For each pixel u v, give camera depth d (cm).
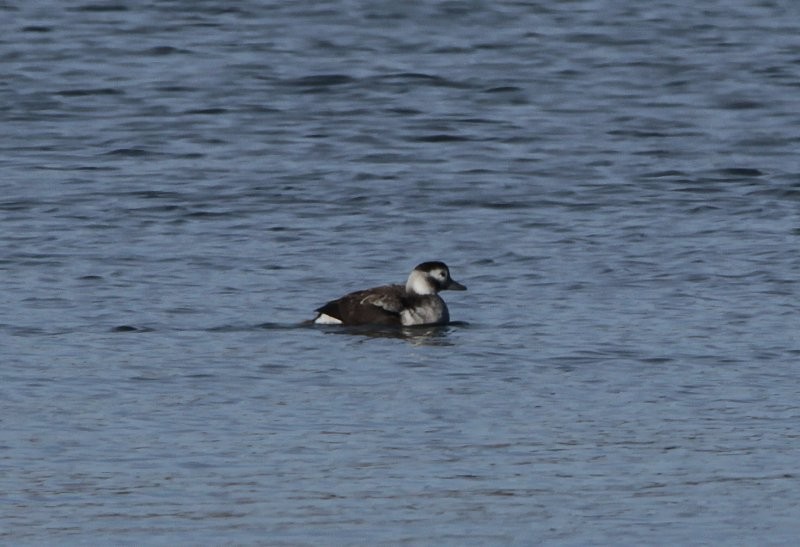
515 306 1961
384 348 1764
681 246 2267
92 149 2912
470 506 1252
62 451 1384
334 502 1257
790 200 2589
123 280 2064
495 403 1549
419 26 3944
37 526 1197
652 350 1745
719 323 1861
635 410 1527
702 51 3744
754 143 3002
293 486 1297
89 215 2438
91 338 1786
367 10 4081
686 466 1357
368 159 2858
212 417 1495
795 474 1336
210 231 2352
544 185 2673
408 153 2906
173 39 3784
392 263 2189
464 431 1459
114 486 1293
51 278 2069
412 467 1351
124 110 3206
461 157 2878
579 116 3203
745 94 3381
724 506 1255
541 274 2120
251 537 1177
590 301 1980
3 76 3434
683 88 3438
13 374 1633
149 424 1470
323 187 2644
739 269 2133
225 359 1708
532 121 3159
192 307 1938
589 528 1205
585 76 3528
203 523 1208
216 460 1364
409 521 1216
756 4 4219
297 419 1491
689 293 2008
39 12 4006
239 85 3406
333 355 1731
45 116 3153
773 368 1675
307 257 2209
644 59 3669
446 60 3641
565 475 1332
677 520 1223
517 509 1245
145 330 1827
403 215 2462
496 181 2697
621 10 4138
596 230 2370
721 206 2539
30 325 1838
